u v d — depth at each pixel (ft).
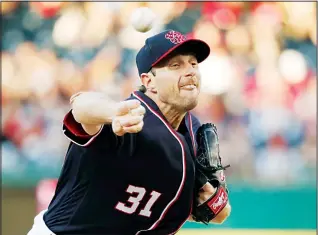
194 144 49.44
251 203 106.73
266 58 141.38
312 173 117.19
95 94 39.65
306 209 106.73
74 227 45.80
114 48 140.67
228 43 142.31
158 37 45.14
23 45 143.33
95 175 43.75
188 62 44.93
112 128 37.78
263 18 145.28
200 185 50.08
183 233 103.35
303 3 145.59
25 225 107.24
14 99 137.39
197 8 143.84
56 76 139.44
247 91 136.15
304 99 137.59
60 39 143.33
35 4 146.51
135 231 46.37
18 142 129.70
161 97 45.11
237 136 129.49
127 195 44.57
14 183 110.01
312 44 144.66
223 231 105.09
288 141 130.72
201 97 133.59
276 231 106.42
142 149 43.42
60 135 130.52
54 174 116.78
